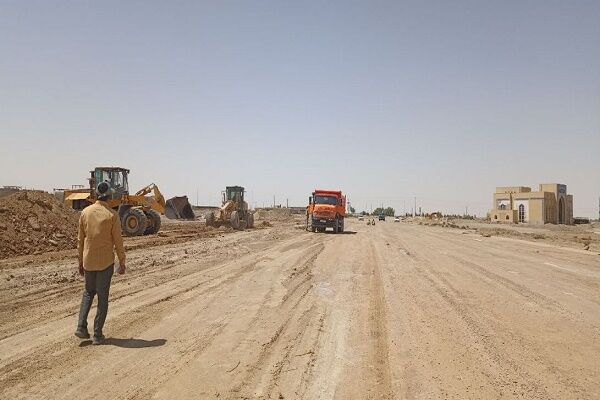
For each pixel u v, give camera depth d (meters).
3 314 7.68
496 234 39.66
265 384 4.87
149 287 10.21
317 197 37.53
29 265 13.26
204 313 7.91
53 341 6.23
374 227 52.00
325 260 15.97
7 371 5.14
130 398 4.48
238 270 12.98
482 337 6.73
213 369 5.27
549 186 89.94
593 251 22.72
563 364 5.64
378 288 10.63
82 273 6.39
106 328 6.89
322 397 4.58
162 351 5.88
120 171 27.88
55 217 20.16
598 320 7.92
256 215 90.44
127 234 26.44
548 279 12.66
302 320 7.56
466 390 4.80
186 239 24.23
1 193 38.66
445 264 15.53
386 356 5.84
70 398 4.47
